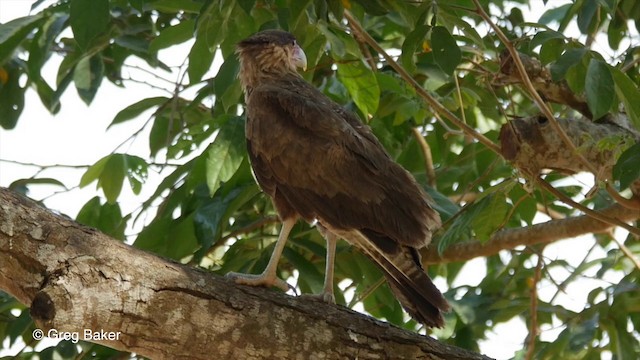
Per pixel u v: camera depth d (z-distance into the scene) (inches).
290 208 414.9
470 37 419.8
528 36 431.2
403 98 485.4
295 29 434.3
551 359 480.4
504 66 452.4
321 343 344.5
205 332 331.3
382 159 406.9
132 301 319.9
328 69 523.5
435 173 533.3
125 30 498.9
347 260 487.5
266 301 343.3
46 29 472.1
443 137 513.3
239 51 457.1
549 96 450.0
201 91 500.7
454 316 495.5
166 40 455.2
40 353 458.0
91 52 495.5
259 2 447.5
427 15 407.8
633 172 362.3
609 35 485.1
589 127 434.6
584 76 388.5
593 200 516.4
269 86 436.1
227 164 427.8
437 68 462.9
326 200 402.3
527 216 486.0
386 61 472.1
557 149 432.5
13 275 313.7
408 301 382.6
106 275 317.7
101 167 450.9
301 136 411.2
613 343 481.4
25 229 315.3
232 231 482.9
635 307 481.4
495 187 429.7
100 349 467.5
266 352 338.0
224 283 341.7
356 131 421.7
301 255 466.3
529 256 545.3
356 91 449.1
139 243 464.1
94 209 474.9
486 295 519.2
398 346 352.2
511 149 436.8
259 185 424.5
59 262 313.7
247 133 425.1
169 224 464.4
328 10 418.0
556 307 498.9
